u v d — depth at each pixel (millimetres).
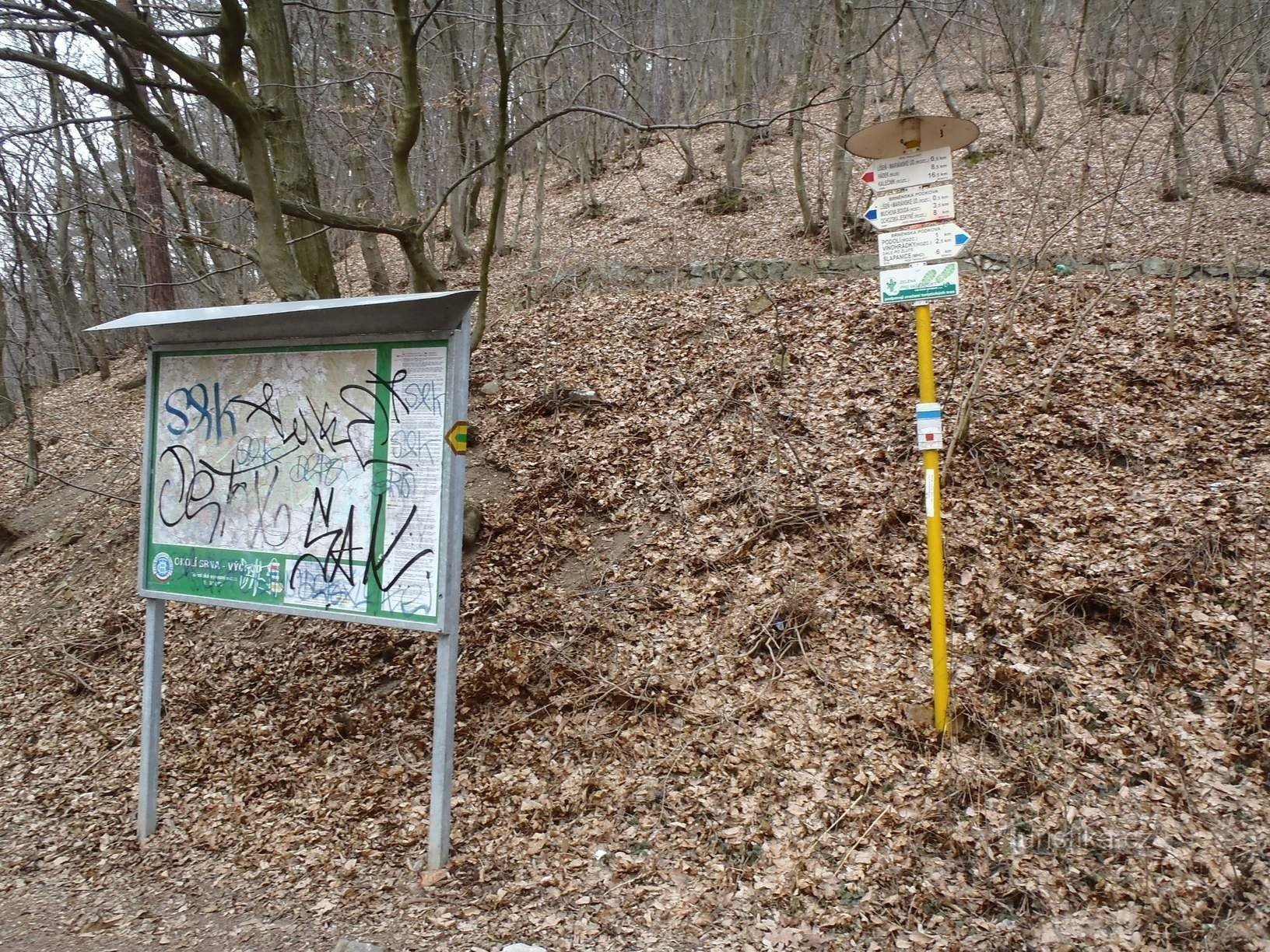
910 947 3551
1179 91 10625
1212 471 6355
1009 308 7453
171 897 4582
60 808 5855
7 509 12289
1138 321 8422
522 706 5707
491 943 3811
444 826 4387
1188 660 4891
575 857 4363
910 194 4469
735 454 7660
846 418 7781
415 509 4375
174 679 7203
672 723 5273
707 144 22844
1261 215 12797
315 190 8797
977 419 7301
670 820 4535
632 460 7965
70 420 15391
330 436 4641
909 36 20203
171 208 16141
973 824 4148
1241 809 3996
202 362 5074
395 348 4480
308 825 5031
